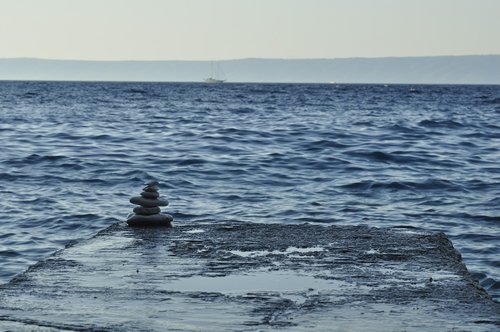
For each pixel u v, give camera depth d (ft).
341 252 35.88
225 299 27.91
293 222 59.93
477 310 26.61
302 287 29.66
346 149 111.34
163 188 75.72
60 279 30.63
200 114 210.18
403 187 77.41
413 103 313.73
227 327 24.70
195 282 30.30
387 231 41.55
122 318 25.57
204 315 25.96
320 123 170.30
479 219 61.87
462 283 30.42
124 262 33.55
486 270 46.19
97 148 110.63
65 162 92.68
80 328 24.45
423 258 34.78
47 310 26.43
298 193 73.77
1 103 271.90
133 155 101.96
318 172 88.53
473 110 250.98
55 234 55.11
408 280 30.81
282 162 96.37
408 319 25.57
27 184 76.84
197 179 81.92
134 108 244.83
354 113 221.66
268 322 25.22
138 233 40.14
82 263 33.30
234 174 85.81
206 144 117.80
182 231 40.93
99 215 60.95
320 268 32.76
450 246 38.45
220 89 608.60
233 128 148.77
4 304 27.12
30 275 31.27
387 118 194.80
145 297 28.14
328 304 27.35
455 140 129.90
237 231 41.04
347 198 71.31
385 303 27.48
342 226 43.09
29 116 191.83
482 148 117.39
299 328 24.61
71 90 500.74
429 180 81.30
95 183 78.18
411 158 102.58
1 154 100.27
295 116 201.77
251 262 33.76
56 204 65.62
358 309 26.73
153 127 153.99
